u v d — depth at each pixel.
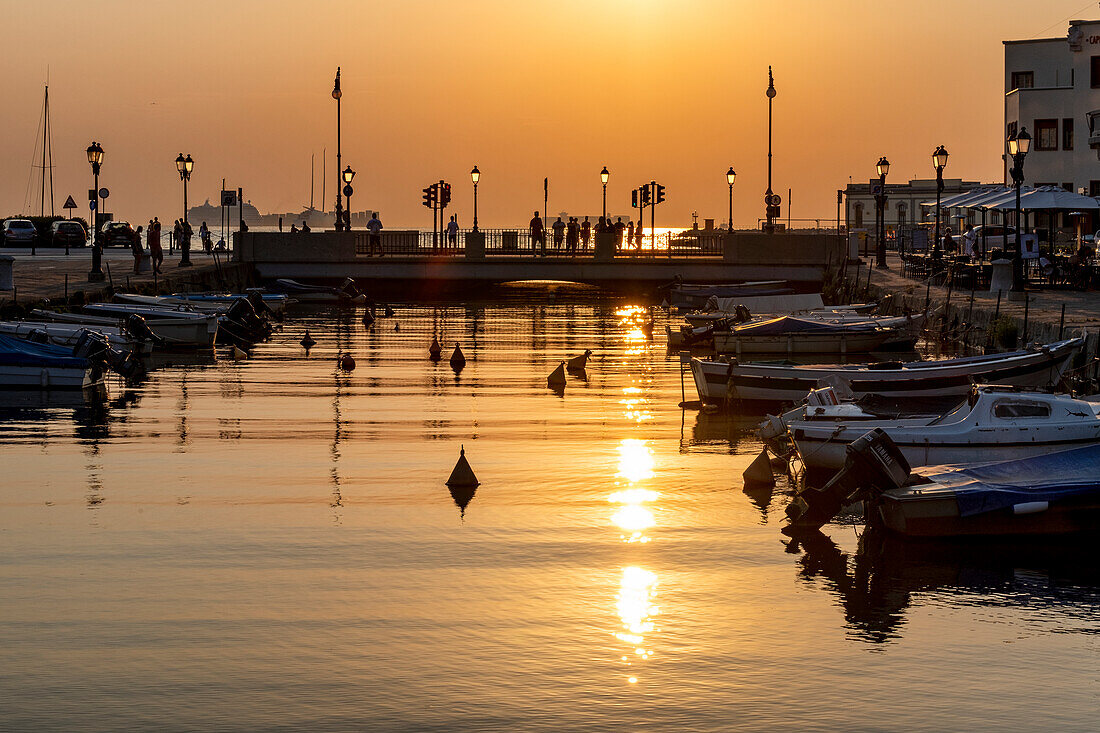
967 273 62.19
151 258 76.50
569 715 14.11
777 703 14.45
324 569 19.36
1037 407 24.11
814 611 17.53
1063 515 20.94
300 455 28.41
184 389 40.19
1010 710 14.29
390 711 14.20
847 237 81.25
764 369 35.38
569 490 24.86
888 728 13.80
